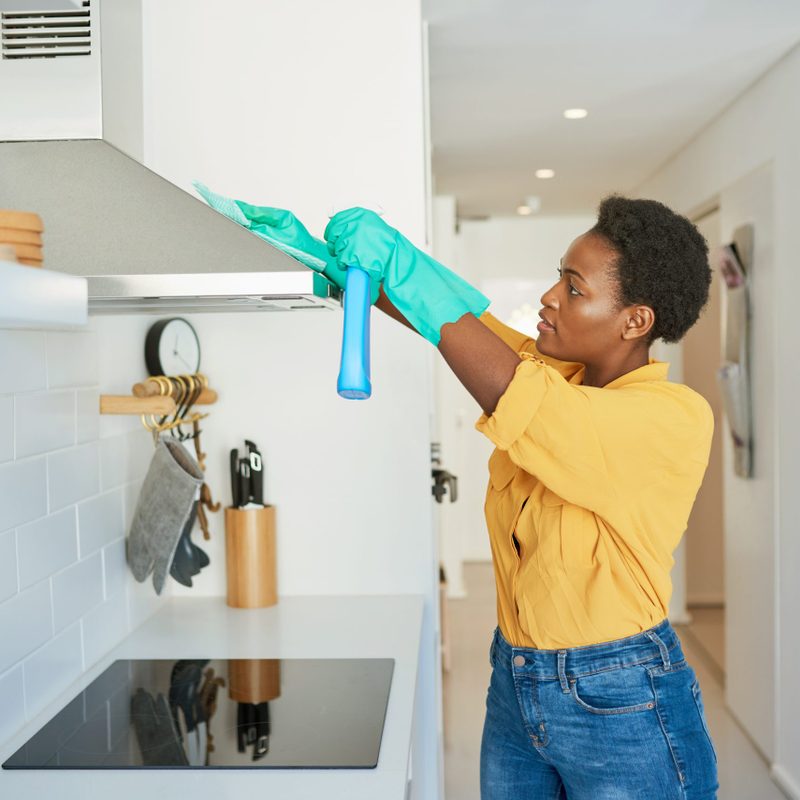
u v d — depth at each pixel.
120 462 1.84
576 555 1.23
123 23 1.48
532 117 3.48
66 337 1.60
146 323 1.97
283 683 1.55
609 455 1.12
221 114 2.02
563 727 1.25
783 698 2.90
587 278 1.20
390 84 2.01
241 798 1.14
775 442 2.97
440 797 2.35
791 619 2.83
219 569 2.12
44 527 1.50
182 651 1.74
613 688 1.23
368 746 1.28
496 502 1.36
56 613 1.54
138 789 1.17
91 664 1.67
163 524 1.72
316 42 2.01
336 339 2.07
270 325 2.08
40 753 1.29
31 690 1.44
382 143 2.01
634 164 4.39
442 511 5.16
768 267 3.00
